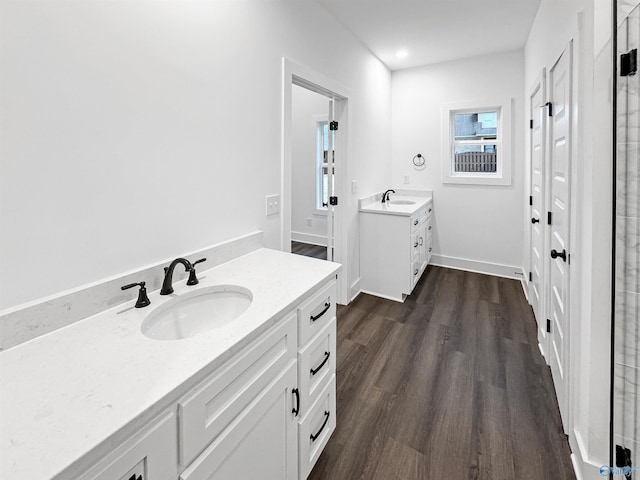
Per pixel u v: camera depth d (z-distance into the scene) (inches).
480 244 162.9
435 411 71.6
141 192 49.9
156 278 52.0
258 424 40.9
